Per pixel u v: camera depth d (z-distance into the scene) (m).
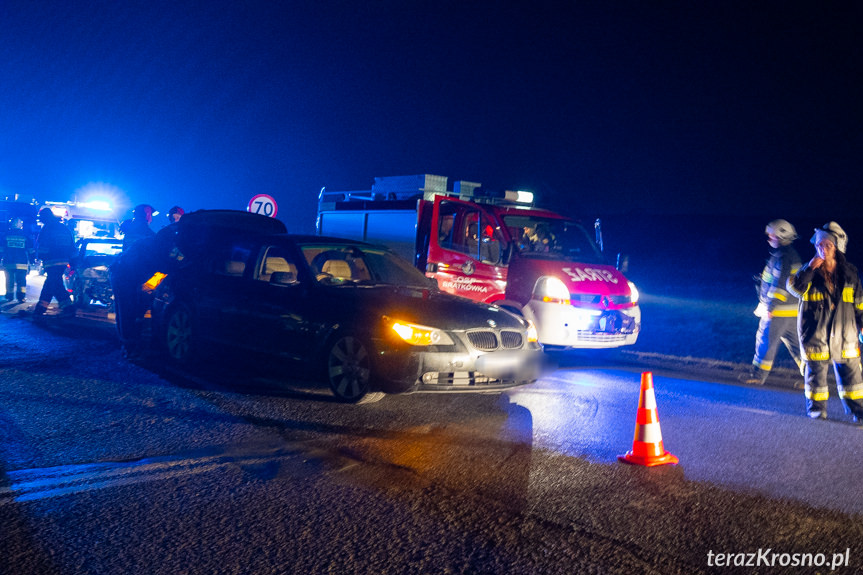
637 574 3.56
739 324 14.35
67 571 3.44
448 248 10.57
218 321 8.05
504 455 5.42
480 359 6.70
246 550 3.72
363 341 6.75
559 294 9.69
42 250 12.73
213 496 4.44
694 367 10.04
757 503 4.56
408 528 4.04
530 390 7.88
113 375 7.74
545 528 4.09
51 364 8.21
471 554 3.74
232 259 8.39
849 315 6.90
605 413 6.87
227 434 5.75
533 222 10.85
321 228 14.38
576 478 4.95
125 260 9.11
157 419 6.10
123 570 3.47
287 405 6.71
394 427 6.10
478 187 12.59
